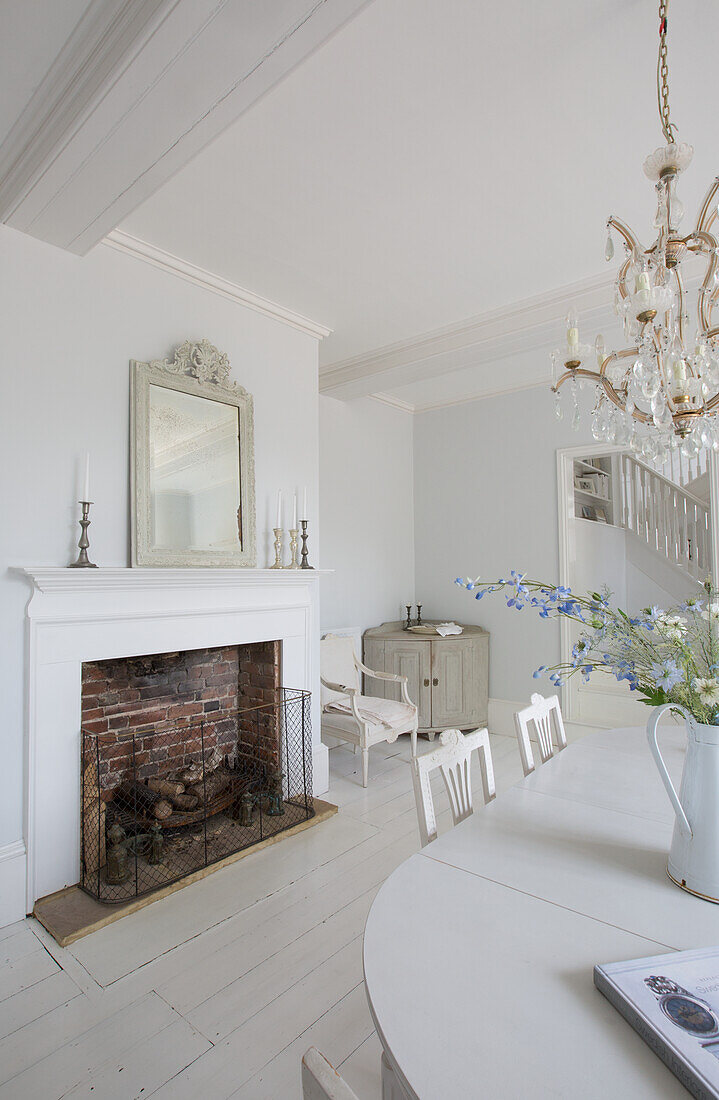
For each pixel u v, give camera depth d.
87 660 2.41
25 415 2.27
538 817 1.58
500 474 4.81
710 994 0.88
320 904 2.27
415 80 1.72
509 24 1.54
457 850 1.40
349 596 4.69
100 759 2.67
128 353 2.60
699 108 1.86
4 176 2.02
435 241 2.61
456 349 3.55
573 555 4.52
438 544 5.20
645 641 1.33
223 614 2.91
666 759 2.07
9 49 1.52
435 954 1.01
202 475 2.84
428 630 4.62
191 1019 1.69
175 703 3.03
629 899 1.18
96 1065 1.54
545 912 1.14
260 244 2.62
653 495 6.26
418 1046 0.81
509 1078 0.76
